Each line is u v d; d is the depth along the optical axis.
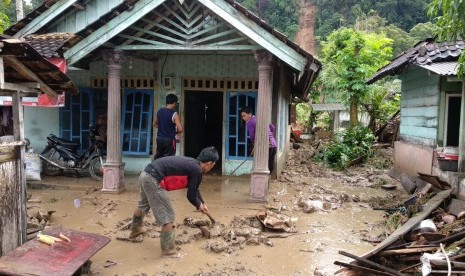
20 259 3.72
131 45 7.71
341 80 16.33
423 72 8.66
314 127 23.50
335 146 13.77
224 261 4.88
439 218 5.95
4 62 4.05
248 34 7.00
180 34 7.49
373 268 4.36
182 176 4.91
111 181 7.98
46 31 11.01
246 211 6.85
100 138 9.27
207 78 9.72
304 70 7.29
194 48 7.45
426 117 8.49
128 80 9.98
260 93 7.39
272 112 9.38
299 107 24.75
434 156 7.86
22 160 4.32
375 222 6.54
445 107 7.71
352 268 4.36
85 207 7.05
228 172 9.88
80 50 7.41
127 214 6.66
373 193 8.85
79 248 4.18
